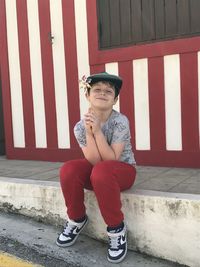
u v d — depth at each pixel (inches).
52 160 107.0
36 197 75.2
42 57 105.7
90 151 62.4
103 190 58.6
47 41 104.3
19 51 109.3
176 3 87.7
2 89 113.0
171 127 90.0
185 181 75.4
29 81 108.6
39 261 62.4
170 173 83.4
